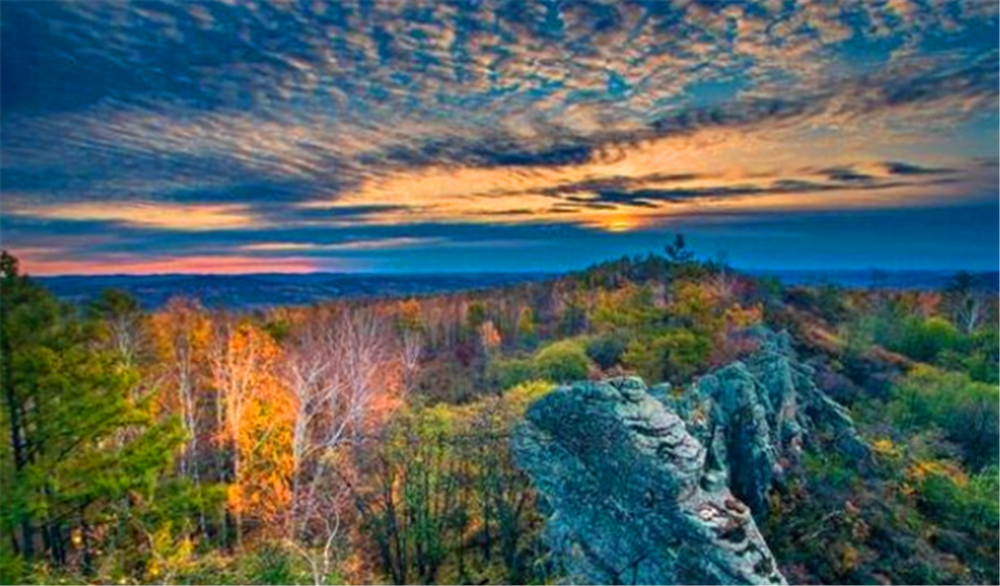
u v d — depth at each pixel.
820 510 17.58
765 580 12.71
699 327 21.17
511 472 22.62
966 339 22.72
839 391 21.25
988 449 19.69
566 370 22.16
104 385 15.01
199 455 24.44
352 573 18.91
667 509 13.38
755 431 17.86
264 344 23.31
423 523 23.11
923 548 16.69
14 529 14.46
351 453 23.30
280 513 22.05
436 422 22.95
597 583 13.70
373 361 23.86
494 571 22.28
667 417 14.48
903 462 19.02
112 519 15.77
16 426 13.82
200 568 16.17
